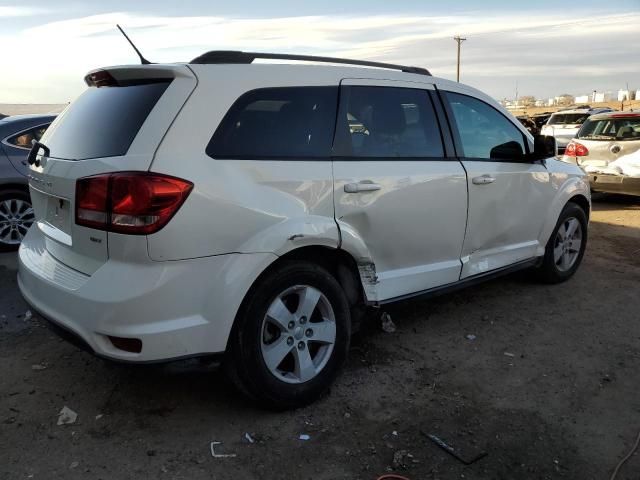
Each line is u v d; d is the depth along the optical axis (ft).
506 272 15.42
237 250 9.42
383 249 11.89
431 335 13.98
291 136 10.52
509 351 13.14
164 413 10.41
